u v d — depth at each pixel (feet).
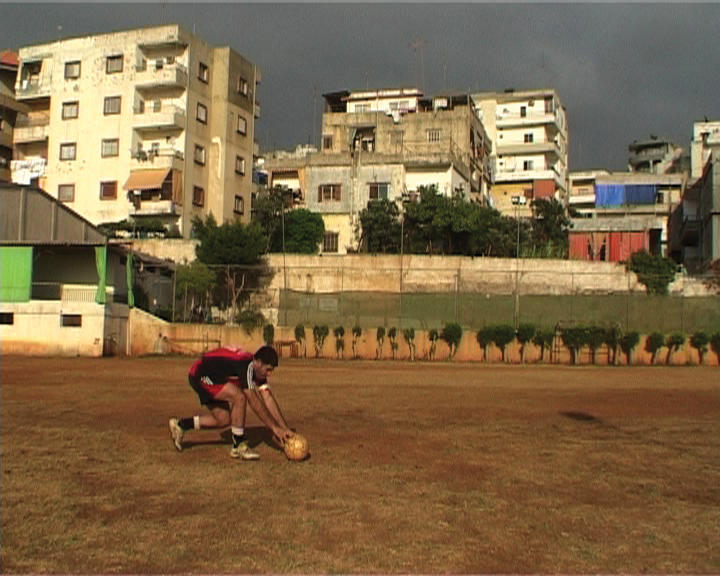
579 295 114.21
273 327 111.55
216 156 175.94
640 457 28.71
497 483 23.75
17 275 103.91
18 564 15.96
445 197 161.58
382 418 38.81
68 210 111.55
